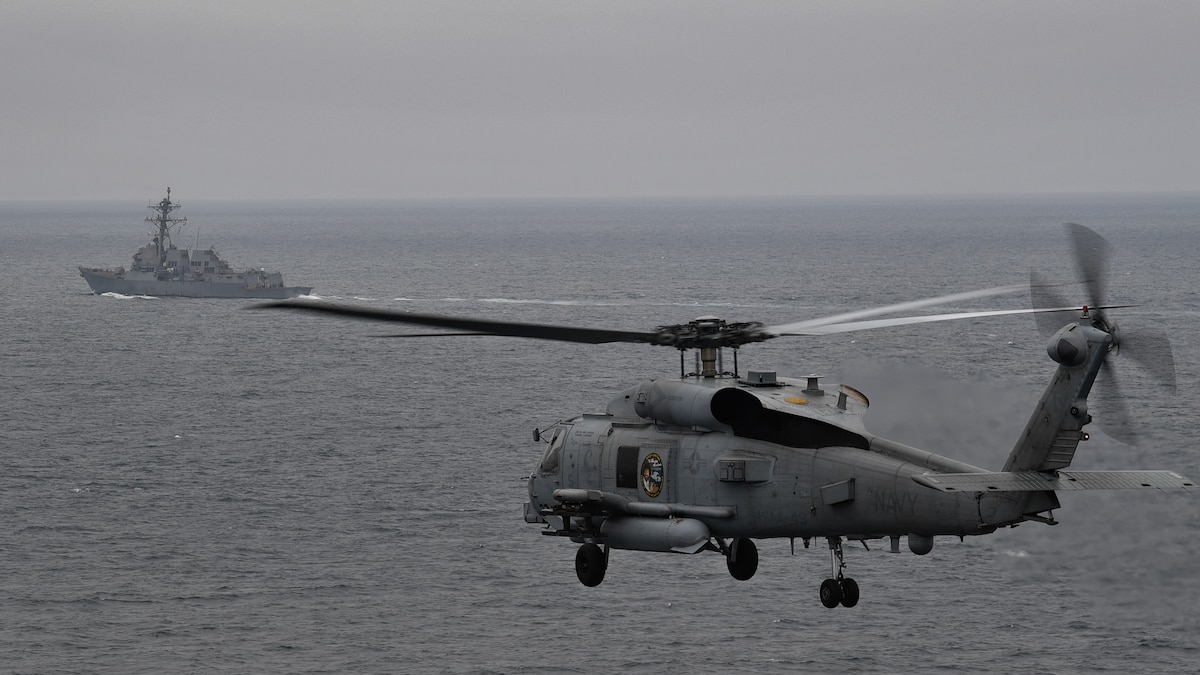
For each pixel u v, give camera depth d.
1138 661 147.88
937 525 62.75
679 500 69.62
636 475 71.00
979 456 161.12
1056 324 61.81
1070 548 177.12
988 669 148.25
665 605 171.00
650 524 69.38
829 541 67.81
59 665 151.25
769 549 192.50
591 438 73.62
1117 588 165.25
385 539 198.00
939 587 172.75
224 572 183.38
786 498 66.88
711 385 69.88
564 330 62.94
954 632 158.75
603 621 165.50
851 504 65.25
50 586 176.62
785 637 159.75
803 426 67.38
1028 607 163.25
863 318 67.38
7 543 194.62
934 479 58.66
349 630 162.50
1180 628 153.50
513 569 184.12
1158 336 58.94
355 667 151.75
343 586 177.62
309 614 168.00
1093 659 148.75
